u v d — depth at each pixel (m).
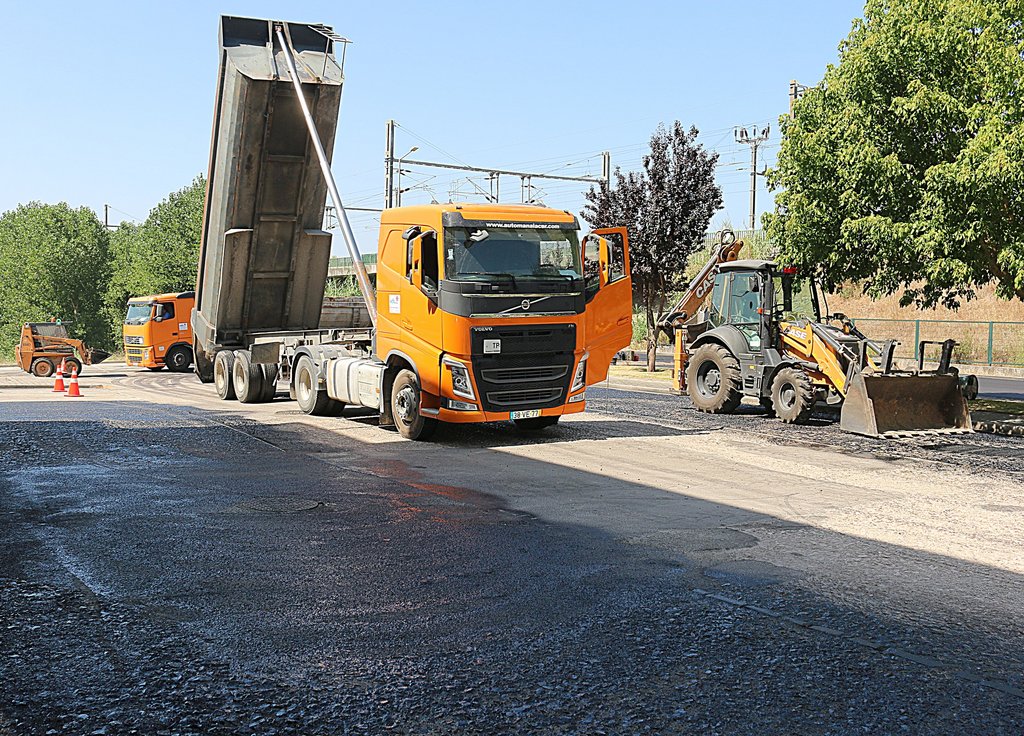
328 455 11.92
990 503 9.12
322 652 4.91
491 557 6.89
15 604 5.69
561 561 6.79
